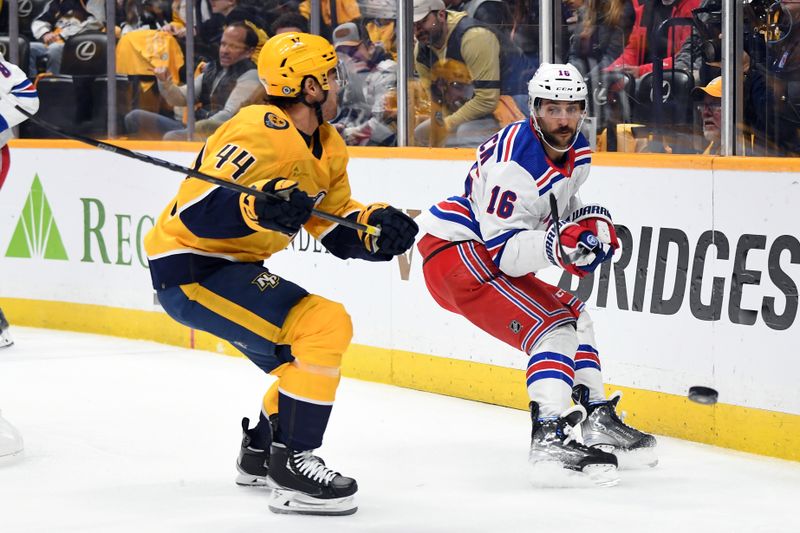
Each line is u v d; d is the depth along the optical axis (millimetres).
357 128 10906
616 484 6605
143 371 10523
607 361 8297
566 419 6637
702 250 7684
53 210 13062
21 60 13414
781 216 7227
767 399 7336
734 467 7074
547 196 6625
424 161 9609
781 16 7934
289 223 5586
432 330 9539
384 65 10609
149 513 6086
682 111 8625
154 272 6145
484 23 9680
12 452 7172
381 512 6094
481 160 6723
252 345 6055
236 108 11812
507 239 6605
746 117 7992
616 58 8953
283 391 5977
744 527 5785
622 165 8156
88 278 12820
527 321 6762
